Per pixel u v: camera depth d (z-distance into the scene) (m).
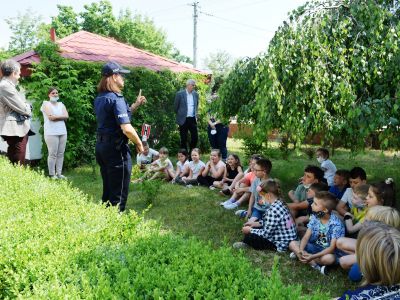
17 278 2.13
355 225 4.35
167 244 2.64
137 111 10.74
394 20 4.85
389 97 4.30
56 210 3.28
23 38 28.22
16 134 5.88
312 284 3.73
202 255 2.43
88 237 2.64
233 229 5.24
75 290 1.92
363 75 4.62
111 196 4.35
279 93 4.45
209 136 10.80
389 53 4.49
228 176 7.62
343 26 4.69
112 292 1.96
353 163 10.97
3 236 2.56
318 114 4.30
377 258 1.79
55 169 8.23
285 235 4.46
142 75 10.95
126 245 2.63
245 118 5.49
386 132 4.33
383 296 1.80
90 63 9.75
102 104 4.17
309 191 5.14
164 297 1.97
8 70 5.76
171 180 8.32
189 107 9.98
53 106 7.74
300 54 4.73
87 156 9.64
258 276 2.18
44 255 2.35
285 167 9.66
